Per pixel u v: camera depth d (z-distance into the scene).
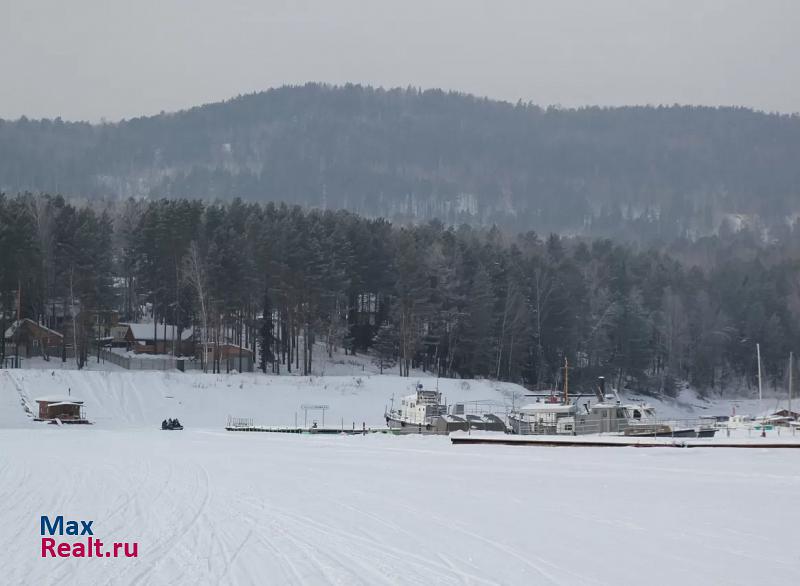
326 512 45.06
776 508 49.59
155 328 189.75
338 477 62.47
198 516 42.88
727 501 52.25
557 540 38.88
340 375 181.88
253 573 30.80
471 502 50.41
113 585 29.17
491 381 176.75
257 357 198.88
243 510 45.06
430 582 30.05
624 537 40.16
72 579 30.00
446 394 164.50
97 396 141.88
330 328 189.38
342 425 126.56
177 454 78.81
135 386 147.00
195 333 192.88
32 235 168.50
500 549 36.31
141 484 55.38
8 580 29.92
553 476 65.25
